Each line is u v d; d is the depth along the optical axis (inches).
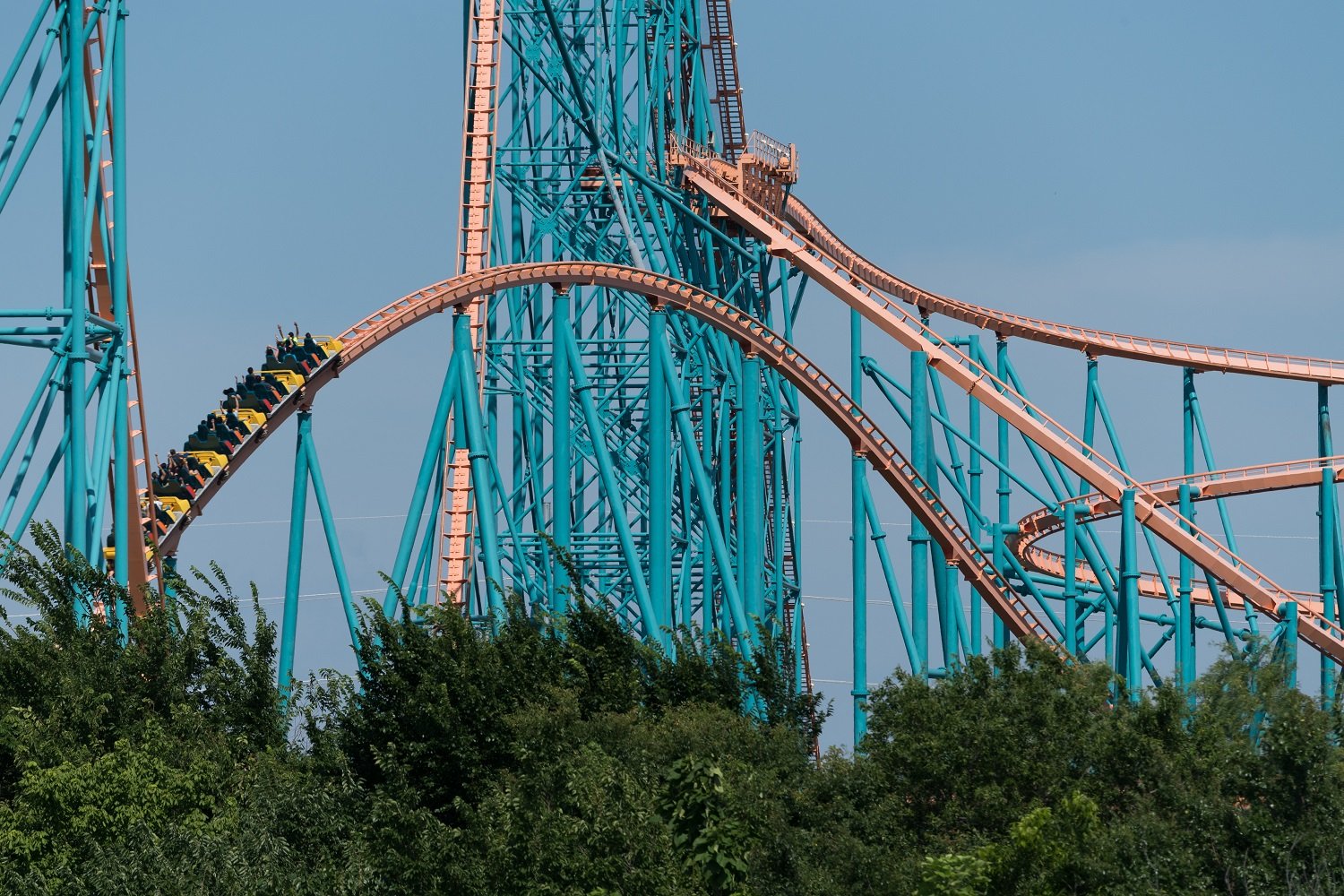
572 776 4923.7
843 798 5477.4
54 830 5017.2
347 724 5718.5
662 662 6348.4
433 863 4820.4
